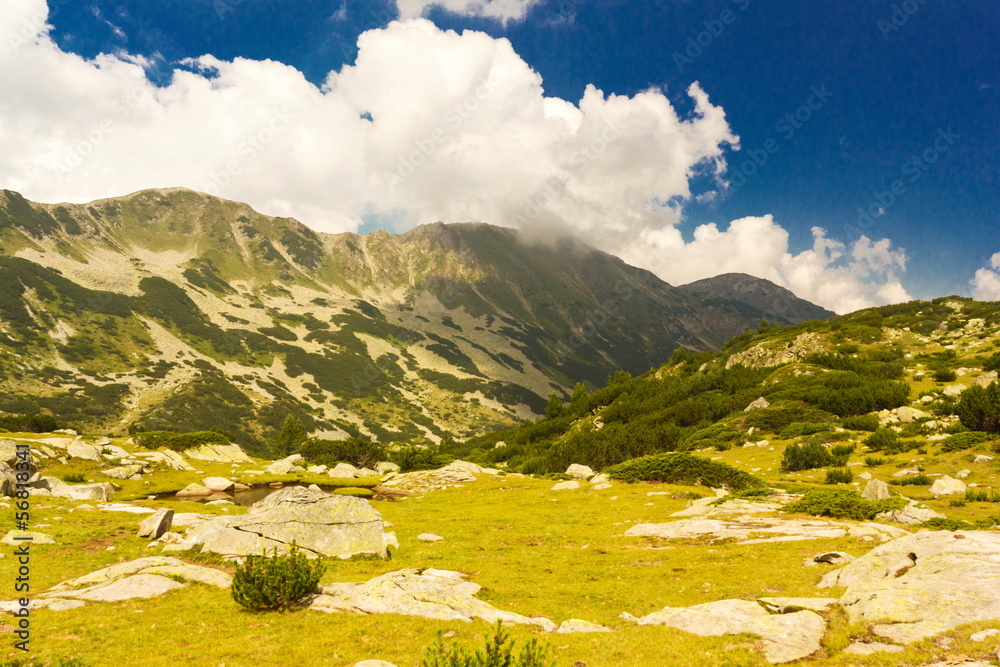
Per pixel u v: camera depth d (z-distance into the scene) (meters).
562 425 133.25
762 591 18.94
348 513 28.47
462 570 24.42
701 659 12.05
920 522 28.52
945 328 120.56
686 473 52.38
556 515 40.75
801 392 82.94
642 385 132.75
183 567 21.86
